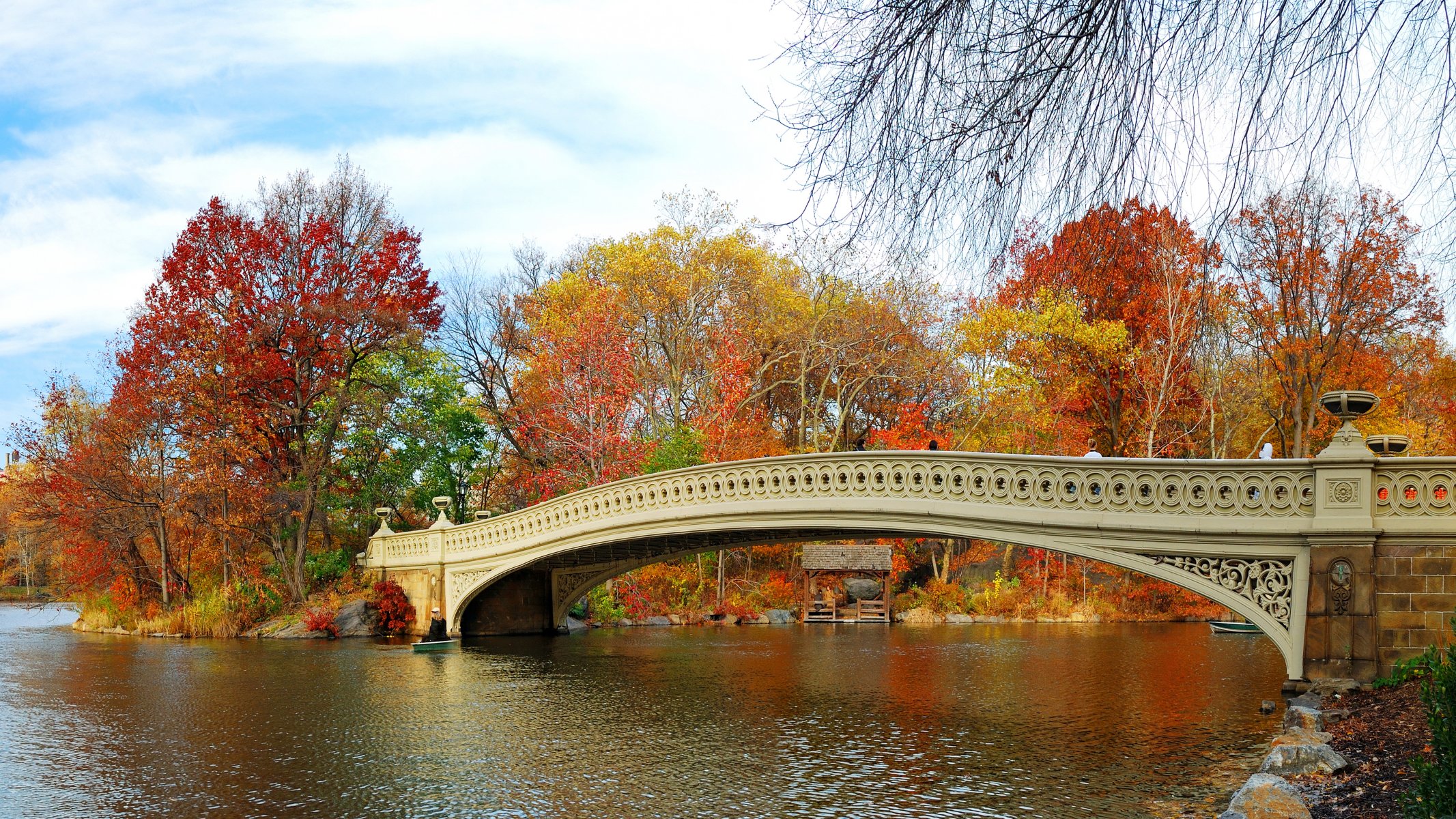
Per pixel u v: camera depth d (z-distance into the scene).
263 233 35.06
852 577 43.81
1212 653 26.23
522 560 27.77
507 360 49.44
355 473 37.91
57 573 46.25
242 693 19.45
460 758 13.45
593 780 12.15
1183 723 15.38
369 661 24.80
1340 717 12.41
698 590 41.09
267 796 11.56
